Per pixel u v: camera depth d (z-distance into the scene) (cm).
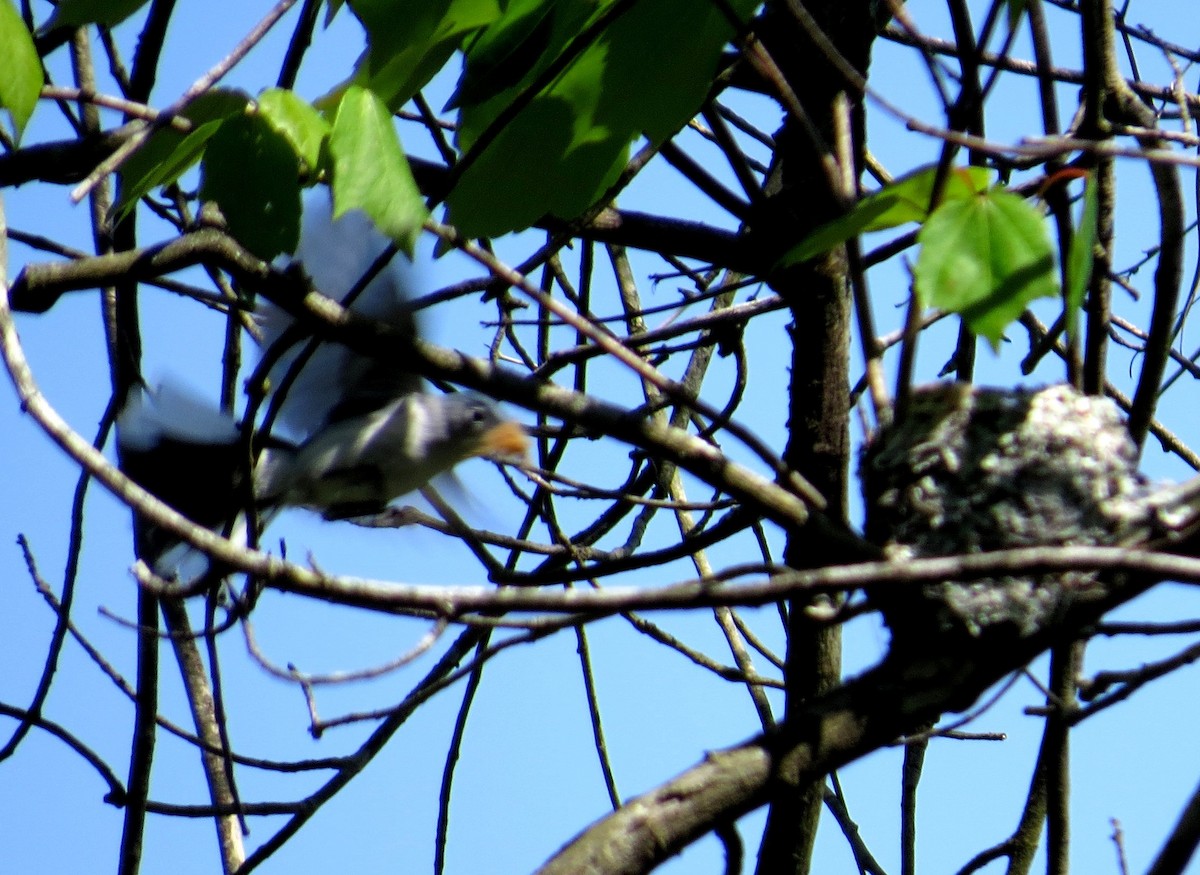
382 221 502
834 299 770
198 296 827
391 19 539
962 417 716
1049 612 612
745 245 832
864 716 600
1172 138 662
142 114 671
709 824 572
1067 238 686
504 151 599
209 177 541
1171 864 449
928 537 691
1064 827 741
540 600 506
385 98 595
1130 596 612
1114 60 696
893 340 831
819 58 736
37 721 859
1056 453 696
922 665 609
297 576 492
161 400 833
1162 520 677
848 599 631
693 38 575
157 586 612
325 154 524
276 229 543
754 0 569
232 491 822
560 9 570
